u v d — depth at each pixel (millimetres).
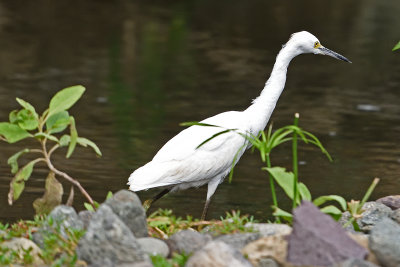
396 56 27016
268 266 6230
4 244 6598
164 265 6055
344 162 13602
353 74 23719
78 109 17297
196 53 26031
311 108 18656
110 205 6723
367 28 32875
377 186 12031
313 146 14867
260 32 30984
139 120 16469
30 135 7281
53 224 6754
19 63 22594
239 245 6586
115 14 33812
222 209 10539
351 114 18062
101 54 25078
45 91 18969
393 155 14234
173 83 21109
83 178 11711
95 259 6078
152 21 32562
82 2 36625
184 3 38344
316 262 6062
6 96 18078
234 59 25125
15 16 31766
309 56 27078
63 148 13633
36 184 11203
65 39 27391
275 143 7207
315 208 6457
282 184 7297
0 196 10516
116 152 13555
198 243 6566
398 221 7707
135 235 6812
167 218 7738
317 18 35312
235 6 38031
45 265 6293
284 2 40125
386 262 6195
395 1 41844
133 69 22922
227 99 19234
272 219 10000
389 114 18234
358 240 6551
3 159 12586
